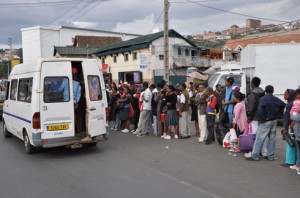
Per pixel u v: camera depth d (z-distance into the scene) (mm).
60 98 8312
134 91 13781
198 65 42312
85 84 8633
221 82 14117
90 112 8625
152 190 5699
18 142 10742
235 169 6945
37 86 8094
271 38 46812
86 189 5828
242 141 7793
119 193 5578
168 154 8484
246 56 15578
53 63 8297
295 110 6684
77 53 47656
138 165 7441
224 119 9312
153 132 12258
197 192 5547
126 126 12508
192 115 11188
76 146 8531
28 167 7477
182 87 10797
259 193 5445
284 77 13961
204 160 7777
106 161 7891
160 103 11156
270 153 7680
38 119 8070
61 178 6555
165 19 17938
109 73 42812
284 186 5793
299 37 44188
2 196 5602
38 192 5738
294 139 6922
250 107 7832
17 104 9680
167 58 17984
